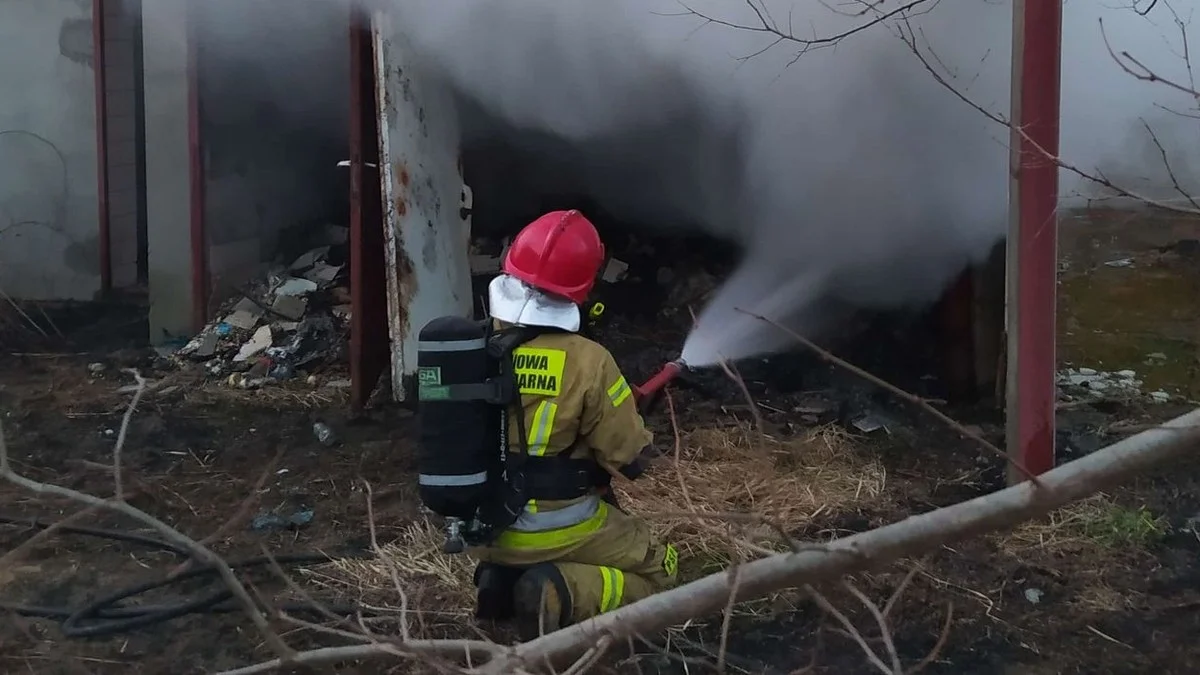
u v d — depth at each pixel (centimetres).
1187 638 317
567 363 282
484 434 276
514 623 322
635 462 287
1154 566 360
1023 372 392
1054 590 345
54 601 344
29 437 487
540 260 283
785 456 457
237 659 310
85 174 677
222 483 441
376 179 520
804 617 330
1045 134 376
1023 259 386
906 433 486
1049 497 179
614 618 217
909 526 191
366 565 365
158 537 387
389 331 549
